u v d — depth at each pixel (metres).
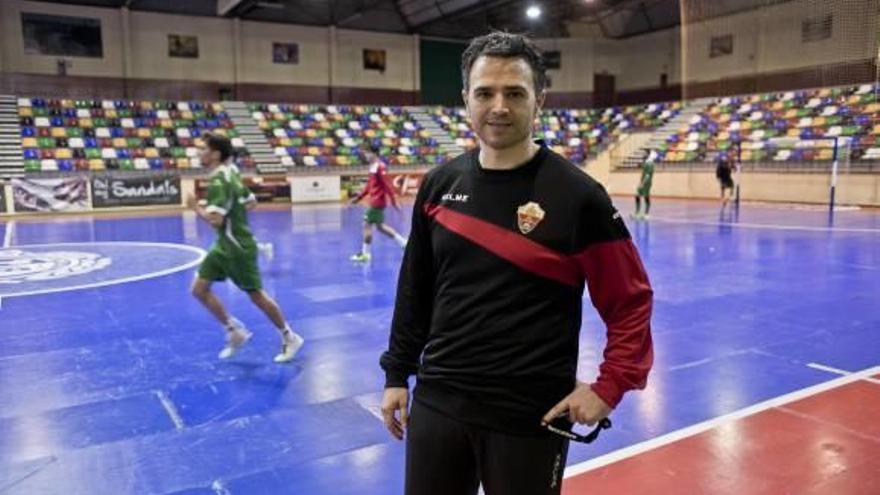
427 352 1.79
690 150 24.09
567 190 1.62
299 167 24.14
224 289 7.92
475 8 25.81
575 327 1.69
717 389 4.40
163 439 3.70
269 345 5.57
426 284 1.91
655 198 23.59
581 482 3.15
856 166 19.06
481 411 1.64
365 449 3.57
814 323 6.09
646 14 28.20
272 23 26.89
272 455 3.50
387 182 9.98
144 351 5.40
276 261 10.08
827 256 9.97
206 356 5.26
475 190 1.71
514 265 1.62
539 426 1.63
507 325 1.63
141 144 22.67
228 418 4.00
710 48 24.83
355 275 8.87
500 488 1.65
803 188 20.30
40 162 20.52
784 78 22.44
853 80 20.45
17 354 5.32
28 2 22.66
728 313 6.52
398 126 27.92
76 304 7.11
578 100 30.53
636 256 1.67
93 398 4.34
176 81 25.47
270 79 27.14
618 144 27.44
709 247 11.03
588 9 27.83
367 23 28.38
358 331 6.02
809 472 3.23
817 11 21.06
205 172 21.81
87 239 12.73
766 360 5.02
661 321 6.23
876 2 19.70
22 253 10.87
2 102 21.81
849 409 4.02
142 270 9.22
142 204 19.98
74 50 23.59
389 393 1.92
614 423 3.86
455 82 30.88
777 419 3.88
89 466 3.39
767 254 10.23
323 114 27.17
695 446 3.53
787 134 21.83
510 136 1.62
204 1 25.31
